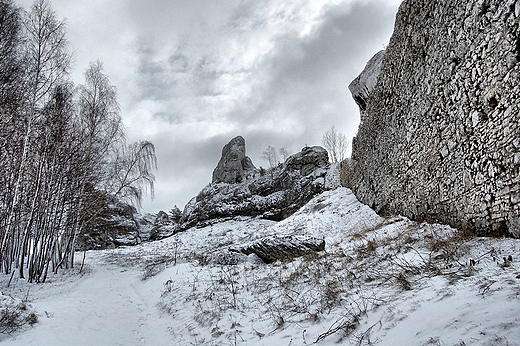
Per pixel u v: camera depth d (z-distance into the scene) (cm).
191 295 945
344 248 1080
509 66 584
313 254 1067
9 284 1158
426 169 1018
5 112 1124
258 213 3584
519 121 562
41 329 623
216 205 3816
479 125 696
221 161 5003
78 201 1603
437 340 330
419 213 1092
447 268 562
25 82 1198
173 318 810
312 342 459
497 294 384
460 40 761
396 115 1284
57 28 1284
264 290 832
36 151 1281
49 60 1276
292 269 967
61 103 1393
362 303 528
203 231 3356
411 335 366
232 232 3145
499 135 623
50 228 1440
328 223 1866
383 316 450
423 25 991
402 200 1276
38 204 1302
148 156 2202
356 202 2042
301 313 589
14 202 1178
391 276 611
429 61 952
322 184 3234
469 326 331
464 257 589
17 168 1223
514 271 450
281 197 3616
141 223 4684
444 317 373
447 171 872
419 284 526
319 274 789
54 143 1347
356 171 2158
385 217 1457
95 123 1709
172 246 2906
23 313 658
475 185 724
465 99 751
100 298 1076
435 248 688
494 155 643
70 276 1538
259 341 531
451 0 802
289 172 3772
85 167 1580
